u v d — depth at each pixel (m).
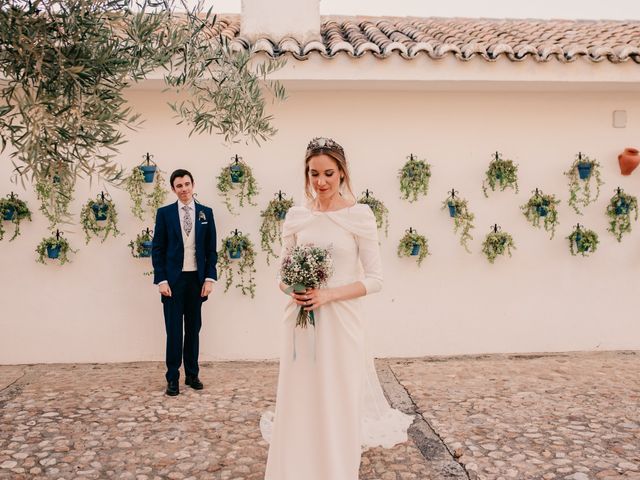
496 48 6.25
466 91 6.86
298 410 3.37
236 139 6.69
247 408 5.22
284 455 3.35
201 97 3.15
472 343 6.99
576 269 7.05
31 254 6.60
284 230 3.63
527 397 5.43
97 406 5.27
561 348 7.08
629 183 7.06
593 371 6.24
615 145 7.02
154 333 6.73
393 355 6.92
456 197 6.89
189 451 4.33
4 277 6.60
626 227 7.02
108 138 2.47
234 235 6.71
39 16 2.31
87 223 6.55
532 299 7.02
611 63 6.38
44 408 5.21
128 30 2.62
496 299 6.99
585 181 7.00
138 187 6.57
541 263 7.02
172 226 5.61
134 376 6.17
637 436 4.52
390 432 3.90
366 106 6.80
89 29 2.45
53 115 2.30
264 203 6.75
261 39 6.44
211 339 6.76
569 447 4.34
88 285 6.66
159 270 5.61
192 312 5.72
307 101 6.75
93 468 4.06
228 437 4.59
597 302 7.08
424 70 6.22
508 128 6.93
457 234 6.92
